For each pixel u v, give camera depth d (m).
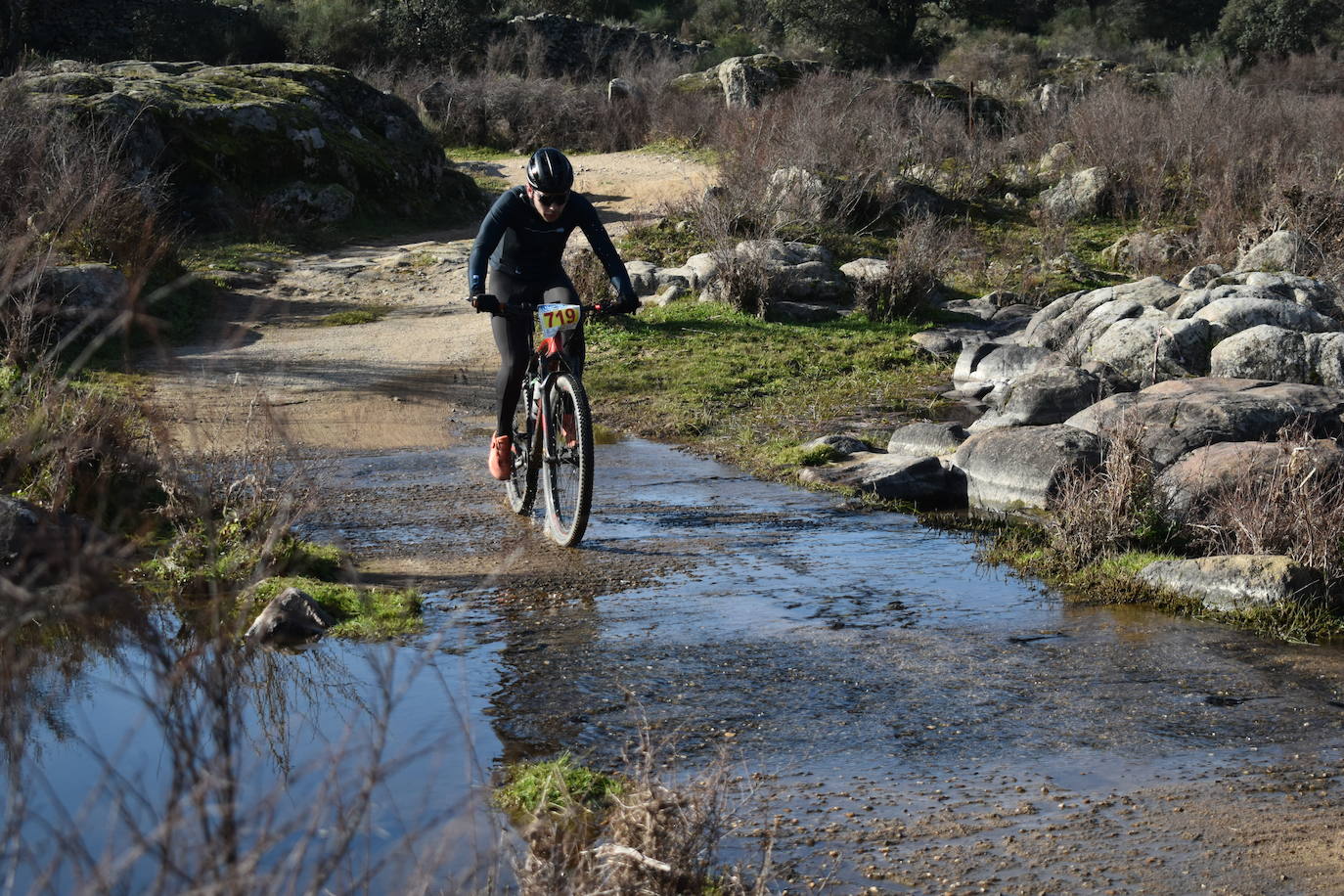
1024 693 4.29
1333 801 3.41
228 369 11.43
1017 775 3.60
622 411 10.52
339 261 17.75
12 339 8.95
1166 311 11.79
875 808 3.36
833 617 5.17
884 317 14.50
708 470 8.42
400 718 3.93
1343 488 6.11
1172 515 6.46
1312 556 5.52
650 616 5.13
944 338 13.12
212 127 19.17
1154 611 5.35
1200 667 4.58
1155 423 7.77
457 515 6.99
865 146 21.97
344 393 10.76
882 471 7.84
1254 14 50.25
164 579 5.18
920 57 48.19
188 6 34.84
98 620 4.09
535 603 5.32
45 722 3.68
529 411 6.64
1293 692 4.32
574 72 38.56
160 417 2.60
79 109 17.23
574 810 3.13
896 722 4.01
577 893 2.47
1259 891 2.90
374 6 38.75
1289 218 16.61
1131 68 36.66
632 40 40.31
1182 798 3.43
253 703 4.00
